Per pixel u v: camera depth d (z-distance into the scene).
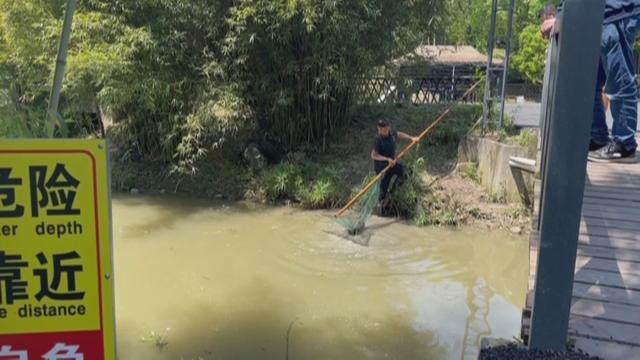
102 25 7.77
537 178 4.96
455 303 5.33
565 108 2.44
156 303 5.28
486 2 20.38
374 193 7.45
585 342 2.65
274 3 7.61
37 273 1.77
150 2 8.01
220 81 8.51
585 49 2.38
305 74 8.59
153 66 8.22
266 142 9.12
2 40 8.12
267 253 6.54
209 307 5.19
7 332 1.78
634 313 2.89
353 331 4.74
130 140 9.60
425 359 4.28
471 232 7.23
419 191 7.88
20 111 5.51
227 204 8.41
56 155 1.72
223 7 8.25
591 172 5.28
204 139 8.80
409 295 5.49
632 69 5.48
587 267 3.38
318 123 9.11
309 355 4.33
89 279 1.80
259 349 4.42
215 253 6.55
